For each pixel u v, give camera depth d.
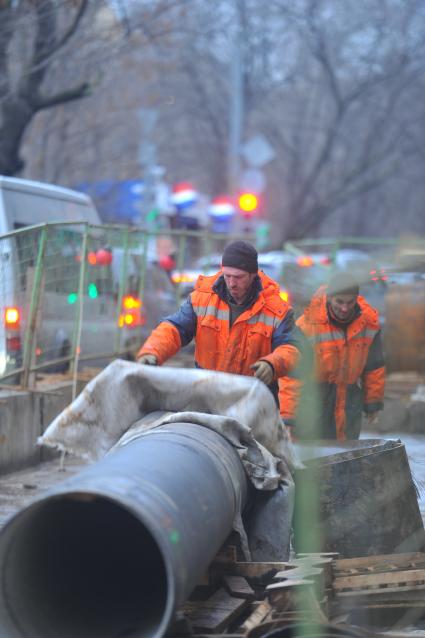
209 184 105.31
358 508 14.27
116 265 31.77
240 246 14.57
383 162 109.19
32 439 24.94
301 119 103.25
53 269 27.08
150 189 63.66
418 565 13.45
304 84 105.50
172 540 9.30
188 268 45.38
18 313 25.78
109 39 49.91
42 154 63.31
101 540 11.27
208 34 78.94
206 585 12.18
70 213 32.69
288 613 11.21
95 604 10.75
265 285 15.09
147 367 13.12
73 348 27.39
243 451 12.51
